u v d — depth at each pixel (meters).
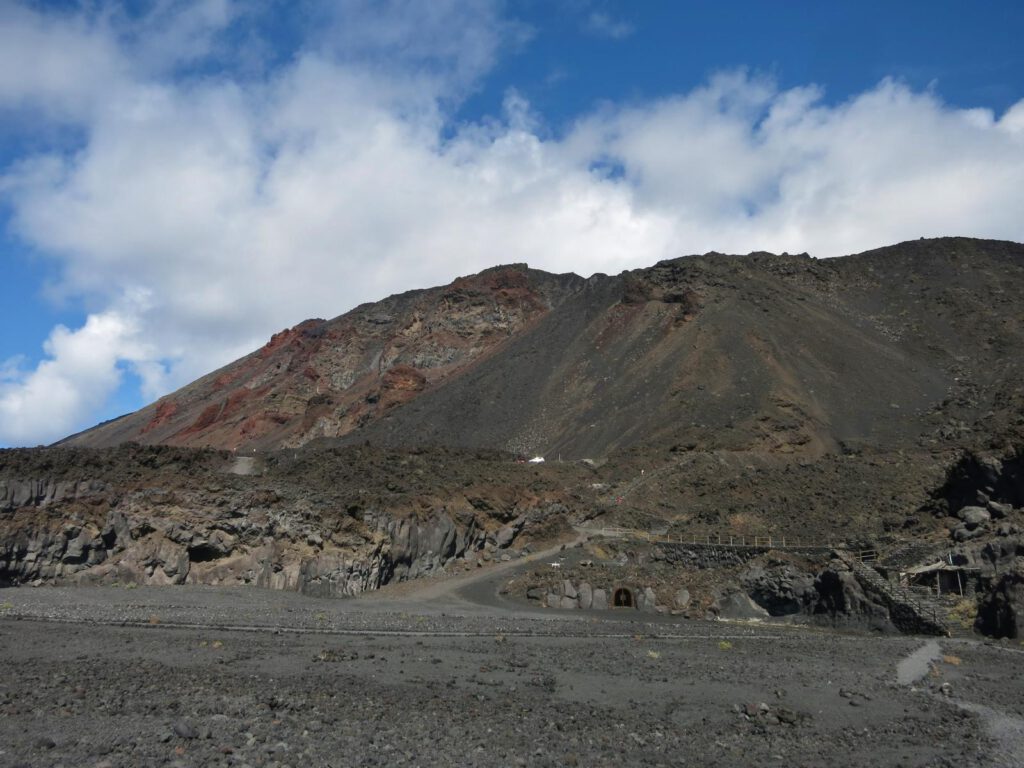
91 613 52.66
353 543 71.75
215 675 34.62
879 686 36.44
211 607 58.16
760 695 34.50
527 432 172.88
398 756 23.67
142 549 69.69
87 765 20.86
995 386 149.75
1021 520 57.69
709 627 57.78
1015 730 29.12
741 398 146.25
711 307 187.00
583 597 68.25
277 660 39.44
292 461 95.31
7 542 66.62
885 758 25.72
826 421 142.50
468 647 46.12
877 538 66.06
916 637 51.44
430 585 73.31
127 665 36.38
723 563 70.12
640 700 33.34
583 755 25.03
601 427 156.12
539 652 44.88
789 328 176.62
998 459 63.34
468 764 23.34
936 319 190.12
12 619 49.81
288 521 72.00
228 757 22.17
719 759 25.30
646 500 98.62
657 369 170.62
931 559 58.09
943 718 30.69
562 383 192.12
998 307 189.25
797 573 62.88
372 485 83.00
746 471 112.00
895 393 153.50
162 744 23.17
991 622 50.91
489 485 88.62
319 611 58.50
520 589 71.00
